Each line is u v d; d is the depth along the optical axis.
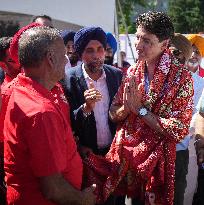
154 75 2.91
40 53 2.19
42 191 2.11
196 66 4.75
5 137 2.27
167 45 3.01
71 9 9.06
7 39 3.41
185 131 2.88
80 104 3.20
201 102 3.65
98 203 2.96
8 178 2.26
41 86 2.22
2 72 3.83
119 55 9.06
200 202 3.94
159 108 2.89
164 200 2.89
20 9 8.78
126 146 2.97
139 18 2.93
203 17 36.44
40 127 2.06
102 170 2.98
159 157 2.88
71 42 4.85
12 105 2.20
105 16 9.24
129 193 3.06
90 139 3.23
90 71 3.25
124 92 2.95
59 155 2.09
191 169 3.96
